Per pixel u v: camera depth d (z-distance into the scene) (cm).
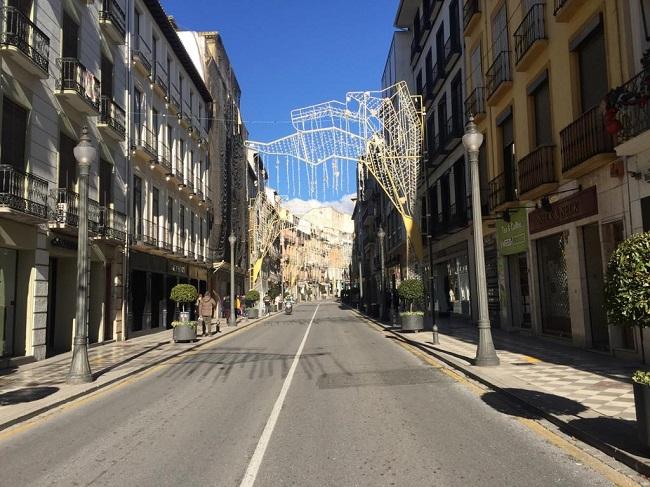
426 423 675
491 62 1931
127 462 549
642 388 488
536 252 1605
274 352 1581
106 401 903
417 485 458
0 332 1325
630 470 480
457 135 2292
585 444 563
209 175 3747
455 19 2362
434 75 2728
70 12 1670
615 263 524
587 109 1282
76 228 1620
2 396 914
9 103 1331
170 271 2812
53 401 864
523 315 1786
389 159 1878
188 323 1956
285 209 5281
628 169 1077
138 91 2367
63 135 1631
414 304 2059
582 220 1273
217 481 481
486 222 2047
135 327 2328
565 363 1084
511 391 811
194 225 3347
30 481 500
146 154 2322
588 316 1296
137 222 2342
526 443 575
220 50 4194
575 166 1222
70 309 1725
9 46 1272
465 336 1745
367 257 6294
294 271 10294
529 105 1612
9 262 1377
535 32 1496
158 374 1205
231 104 4606
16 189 1321
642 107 930
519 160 1612
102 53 1947
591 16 1218
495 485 453
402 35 3481
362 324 2817
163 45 2730
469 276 2305
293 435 635
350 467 511
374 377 1045
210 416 750
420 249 1920
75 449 608
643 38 1043
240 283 5197
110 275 2042
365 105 1833
